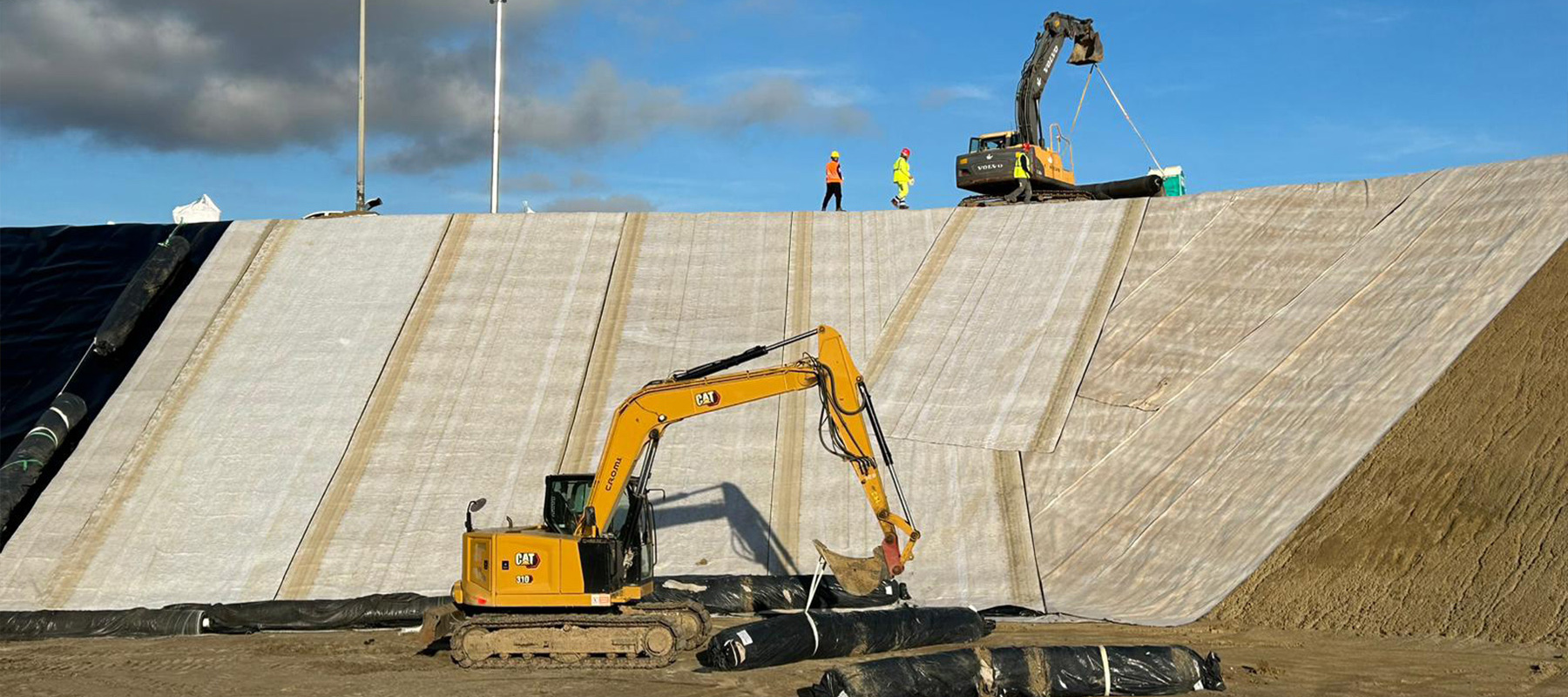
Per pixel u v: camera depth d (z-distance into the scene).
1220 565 21.08
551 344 29.11
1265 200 30.64
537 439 26.44
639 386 27.78
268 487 25.36
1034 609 20.86
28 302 30.88
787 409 27.27
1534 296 23.97
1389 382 23.62
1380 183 30.05
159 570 23.36
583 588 16.86
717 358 28.53
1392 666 15.88
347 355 28.89
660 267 31.58
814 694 13.82
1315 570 19.98
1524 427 20.94
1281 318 27.00
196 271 31.86
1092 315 28.47
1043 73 35.78
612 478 17.36
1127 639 18.27
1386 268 27.19
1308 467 22.48
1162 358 26.94
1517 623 17.33
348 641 19.17
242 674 16.28
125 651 18.45
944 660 14.04
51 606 22.52
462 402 27.48
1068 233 31.12
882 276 30.88
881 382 27.80
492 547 17.02
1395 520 20.27
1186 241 30.06
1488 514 19.61
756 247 32.19
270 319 30.16
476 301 30.55
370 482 25.45
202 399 27.72
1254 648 17.23
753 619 21.06
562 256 32.03
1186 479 23.70
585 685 15.23
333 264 32.06
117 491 25.31
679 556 23.86
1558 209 26.09
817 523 24.38
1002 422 26.20
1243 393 25.30
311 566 23.36
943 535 23.81
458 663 16.59
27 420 27.42
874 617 17.45
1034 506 24.17
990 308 29.36
